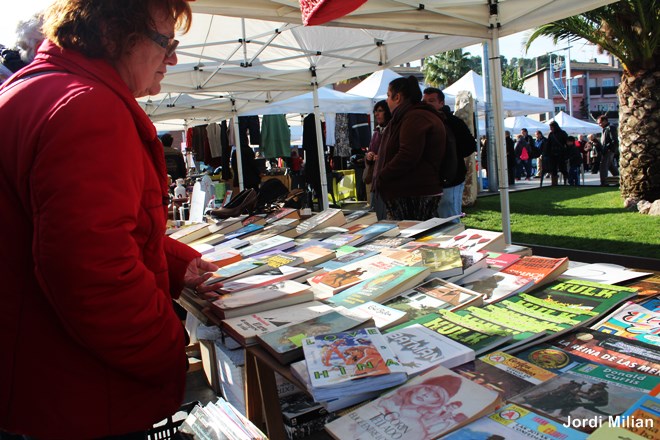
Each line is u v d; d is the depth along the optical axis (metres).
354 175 9.70
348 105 8.77
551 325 1.27
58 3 1.06
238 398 2.15
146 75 1.15
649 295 1.47
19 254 0.96
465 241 2.13
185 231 3.14
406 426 0.87
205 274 1.64
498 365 1.09
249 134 9.25
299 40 5.47
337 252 2.24
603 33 7.21
